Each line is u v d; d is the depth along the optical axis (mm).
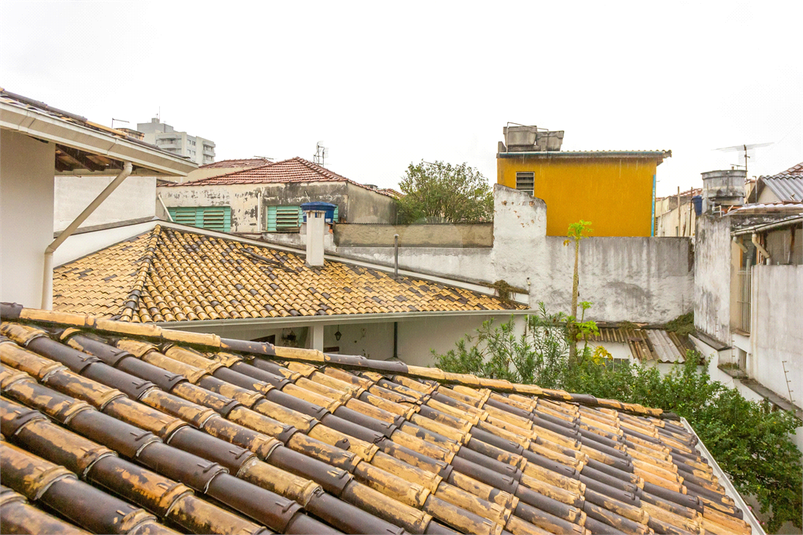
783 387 8703
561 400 6211
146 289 10398
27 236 5473
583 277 15359
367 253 15719
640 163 18938
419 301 13594
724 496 4285
